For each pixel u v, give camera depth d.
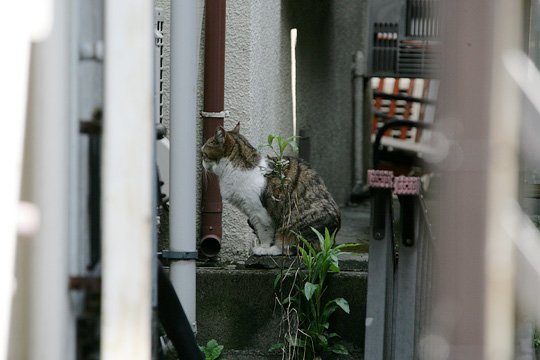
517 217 2.57
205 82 6.45
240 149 6.33
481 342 2.54
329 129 9.92
